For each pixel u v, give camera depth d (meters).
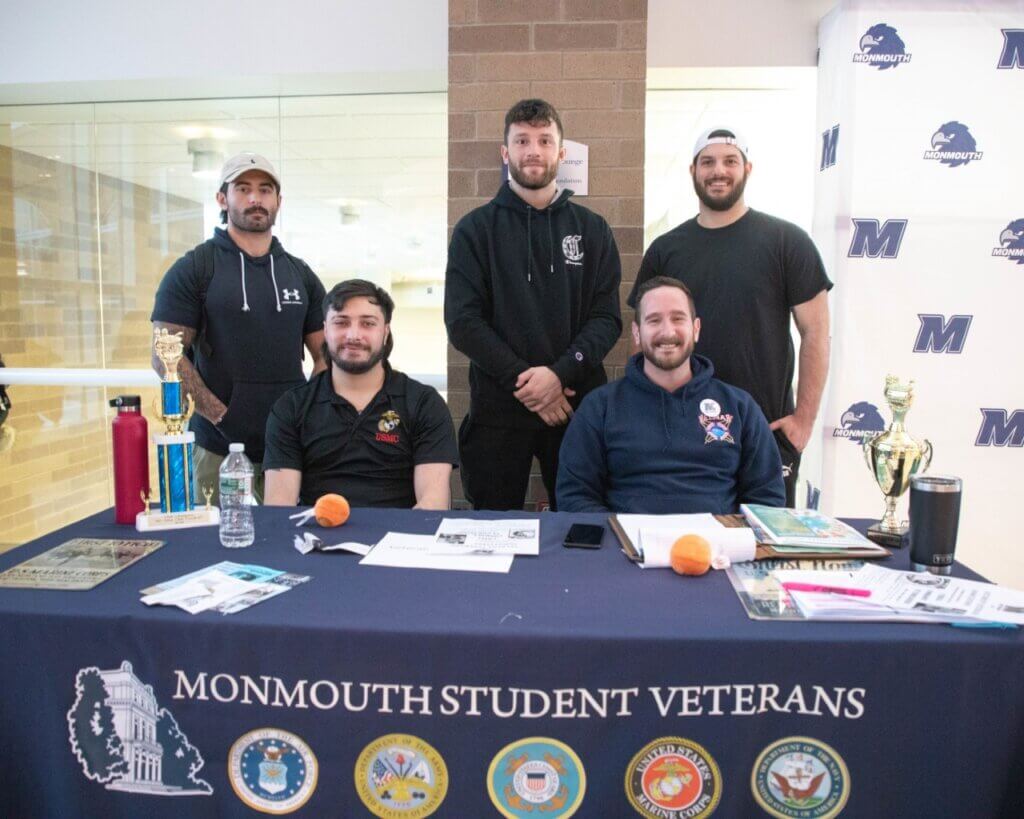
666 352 1.90
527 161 2.29
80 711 1.10
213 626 1.06
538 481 2.95
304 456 2.01
